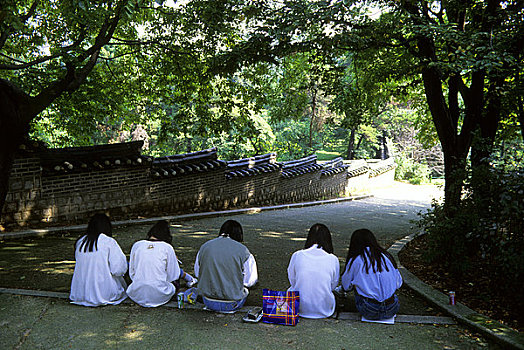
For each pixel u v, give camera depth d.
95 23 6.86
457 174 6.16
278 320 4.41
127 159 10.10
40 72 9.84
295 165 18.77
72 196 9.13
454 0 7.62
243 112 11.82
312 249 4.81
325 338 4.11
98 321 4.36
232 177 13.79
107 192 9.84
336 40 7.24
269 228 10.91
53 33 10.25
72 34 10.09
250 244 8.73
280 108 11.87
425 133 14.54
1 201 6.28
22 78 10.49
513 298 4.97
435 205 6.87
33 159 8.41
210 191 12.89
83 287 4.76
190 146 26.45
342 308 5.06
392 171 31.83
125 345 3.85
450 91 8.34
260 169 15.37
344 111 10.65
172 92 12.92
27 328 4.15
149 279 4.79
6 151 6.25
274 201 16.59
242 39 10.23
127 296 5.02
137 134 28.28
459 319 4.55
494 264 5.22
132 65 12.63
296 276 4.73
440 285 5.85
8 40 9.96
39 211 8.59
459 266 5.96
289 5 7.63
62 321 4.34
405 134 40.34
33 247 7.36
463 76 8.35
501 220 5.09
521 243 4.77
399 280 4.63
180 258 7.26
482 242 5.52
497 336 4.05
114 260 4.82
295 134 36.41
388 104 34.12
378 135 37.84
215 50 10.36
